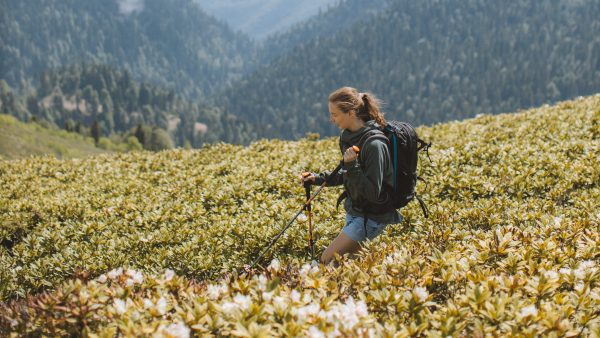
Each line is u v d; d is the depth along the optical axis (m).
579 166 9.55
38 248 8.55
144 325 3.61
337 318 3.61
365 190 4.82
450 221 7.75
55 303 3.93
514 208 8.10
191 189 11.45
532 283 4.20
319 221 8.47
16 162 16.34
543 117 14.43
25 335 3.84
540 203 8.30
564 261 5.00
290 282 4.60
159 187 11.98
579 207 8.02
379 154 4.80
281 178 11.26
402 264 4.60
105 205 10.55
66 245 8.62
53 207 10.38
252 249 7.67
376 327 3.60
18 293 7.18
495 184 9.52
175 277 4.61
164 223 9.19
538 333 3.52
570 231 5.89
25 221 9.98
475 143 12.18
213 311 3.89
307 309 3.74
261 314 3.73
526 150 11.04
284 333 3.52
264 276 4.63
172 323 3.77
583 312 3.94
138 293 4.34
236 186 10.69
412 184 5.18
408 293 4.06
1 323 3.97
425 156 11.61
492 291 4.21
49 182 13.59
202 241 8.04
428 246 5.60
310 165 11.87
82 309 3.85
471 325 3.83
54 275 7.52
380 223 5.31
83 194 11.93
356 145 4.99
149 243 8.30
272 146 15.34
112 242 8.31
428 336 3.50
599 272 4.49
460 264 4.66
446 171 10.53
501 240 5.31
